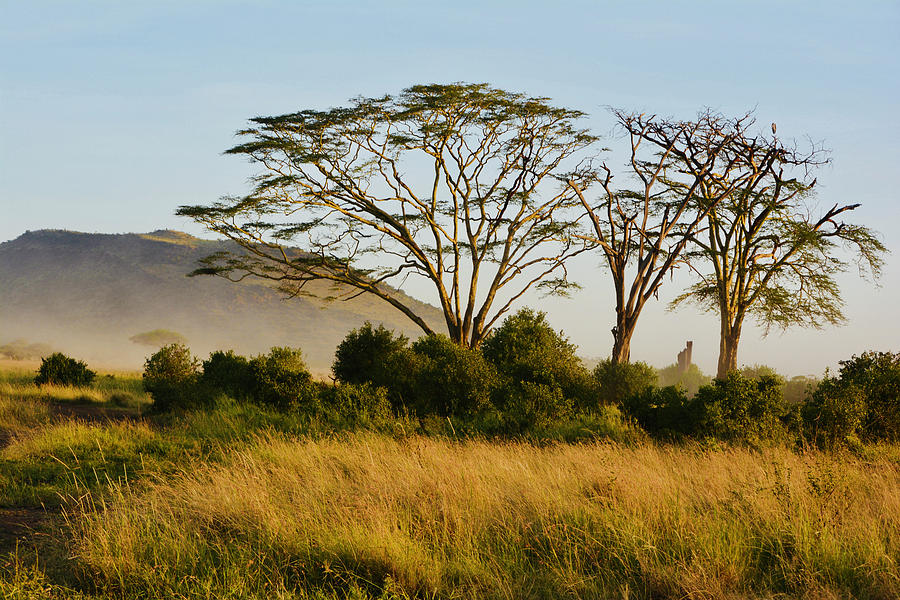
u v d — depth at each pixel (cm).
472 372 2834
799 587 938
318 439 2142
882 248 4541
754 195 4703
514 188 5225
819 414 2456
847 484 1366
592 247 5334
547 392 2728
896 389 2594
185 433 2341
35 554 1025
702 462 1780
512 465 1548
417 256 5241
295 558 991
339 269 5394
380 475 1379
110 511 1190
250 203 4950
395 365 3003
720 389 2520
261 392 2992
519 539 1069
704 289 5231
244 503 1172
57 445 1988
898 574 959
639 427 2500
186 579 900
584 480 1387
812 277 4694
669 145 4941
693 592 891
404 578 923
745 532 1104
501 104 4947
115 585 909
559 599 900
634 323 4716
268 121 4844
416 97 4912
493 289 5225
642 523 1088
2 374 4650
